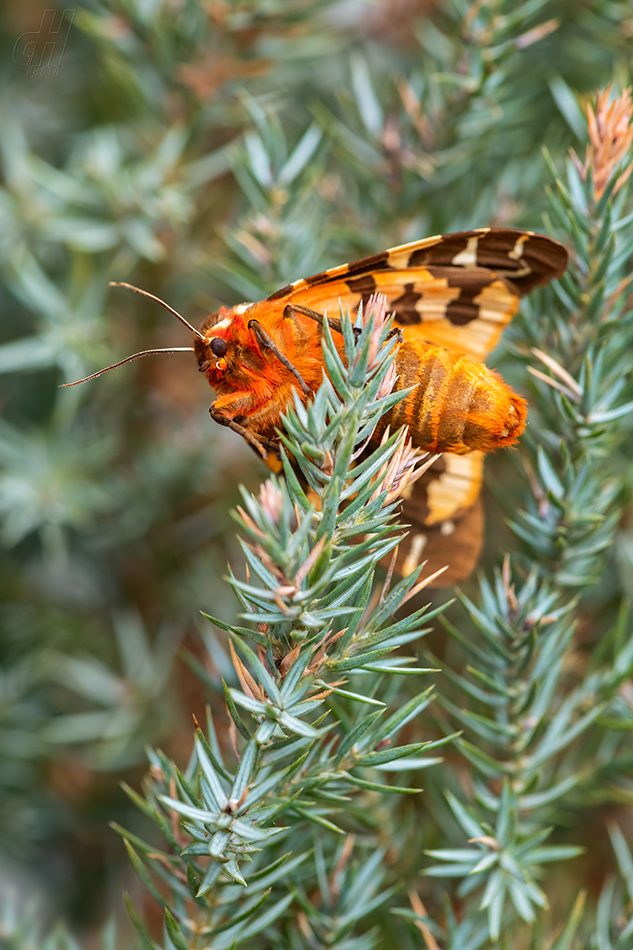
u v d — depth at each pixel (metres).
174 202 0.36
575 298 0.33
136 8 0.36
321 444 0.30
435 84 0.36
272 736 0.30
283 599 0.30
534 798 0.33
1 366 0.36
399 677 0.33
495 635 0.32
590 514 0.33
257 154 0.35
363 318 0.32
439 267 0.33
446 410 0.33
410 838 0.33
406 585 0.31
